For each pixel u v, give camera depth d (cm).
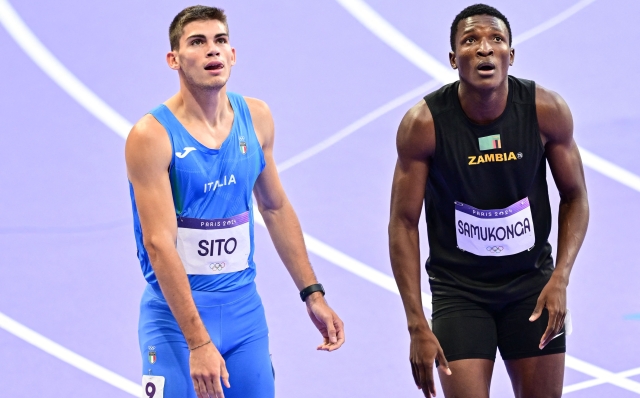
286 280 1805
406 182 1157
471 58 1094
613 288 1698
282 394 1436
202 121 1094
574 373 1452
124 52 2738
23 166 2256
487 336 1167
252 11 2912
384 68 2602
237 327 1127
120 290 1772
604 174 2119
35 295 1758
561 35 2703
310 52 2698
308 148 2272
